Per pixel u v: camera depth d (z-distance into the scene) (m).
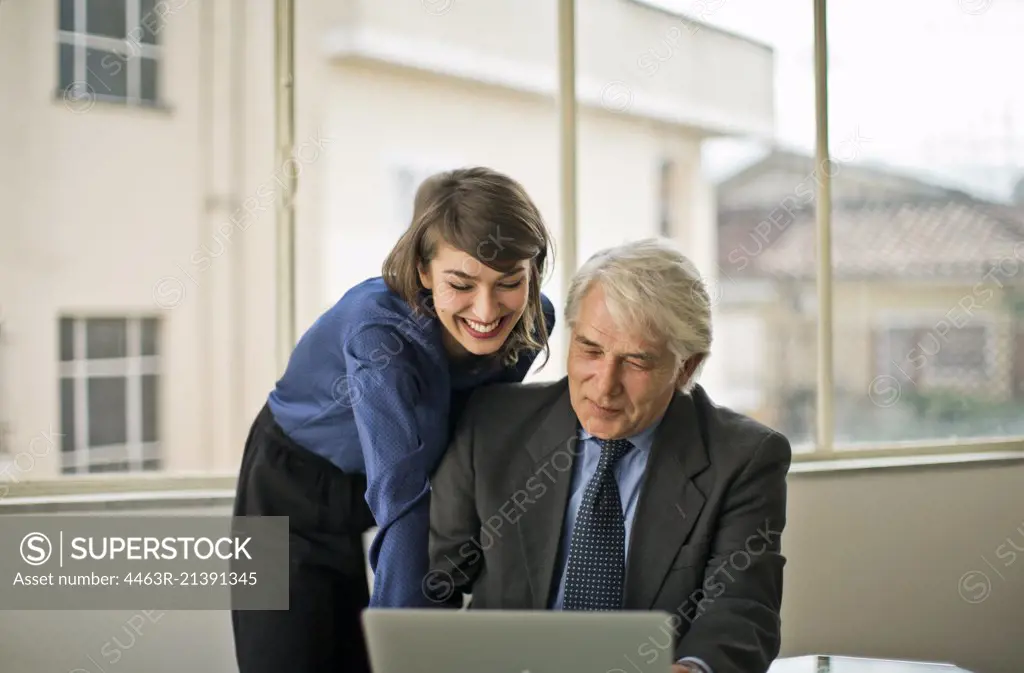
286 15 2.63
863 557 2.79
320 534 1.98
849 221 10.16
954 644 2.88
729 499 1.64
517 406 1.75
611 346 1.55
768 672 1.72
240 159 14.78
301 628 1.93
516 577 1.66
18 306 14.05
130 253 14.48
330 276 15.62
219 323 15.07
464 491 1.73
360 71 15.53
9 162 13.43
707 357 1.67
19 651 2.36
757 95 15.61
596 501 1.64
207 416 15.17
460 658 1.18
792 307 16.55
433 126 15.69
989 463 2.92
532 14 15.35
